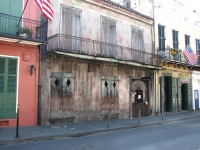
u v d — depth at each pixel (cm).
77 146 799
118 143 847
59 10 1368
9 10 1177
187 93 2345
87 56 1344
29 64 1205
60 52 1227
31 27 1224
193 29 2522
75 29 1435
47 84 1269
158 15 2077
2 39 1083
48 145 824
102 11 1611
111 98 1606
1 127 1096
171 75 2144
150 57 1931
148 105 1895
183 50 2306
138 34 1886
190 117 1808
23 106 1170
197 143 830
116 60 1507
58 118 1301
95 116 1491
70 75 1377
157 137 967
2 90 1120
